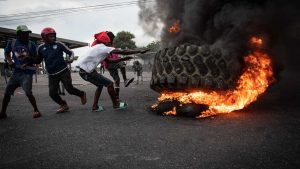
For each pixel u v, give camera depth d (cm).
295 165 275
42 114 592
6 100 559
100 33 616
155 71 559
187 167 279
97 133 416
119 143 363
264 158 294
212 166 279
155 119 494
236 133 384
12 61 552
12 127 476
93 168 286
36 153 336
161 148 337
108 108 639
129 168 282
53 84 585
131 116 532
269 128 404
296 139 352
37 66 584
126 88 1200
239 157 299
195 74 507
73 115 566
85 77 591
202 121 462
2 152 343
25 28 548
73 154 328
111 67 670
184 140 364
